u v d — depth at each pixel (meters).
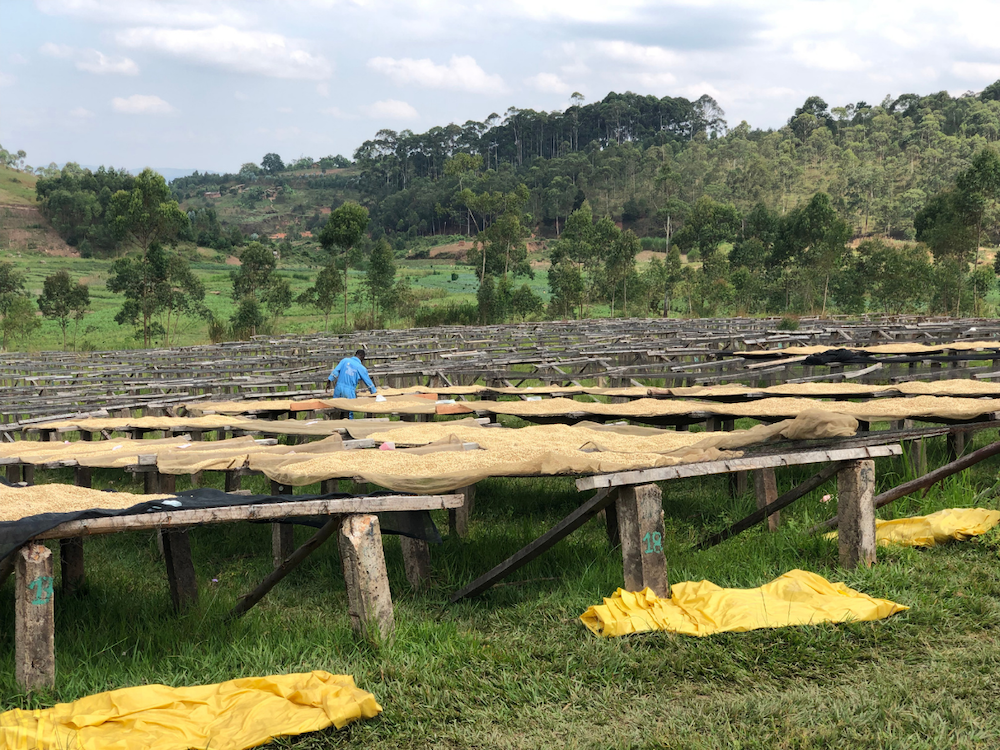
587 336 25.30
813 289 55.25
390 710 3.87
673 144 190.00
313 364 21.45
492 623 5.10
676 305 61.44
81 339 52.50
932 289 48.84
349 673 4.27
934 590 5.13
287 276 105.69
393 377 16.70
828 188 143.12
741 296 58.84
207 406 10.96
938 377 11.12
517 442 6.67
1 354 32.00
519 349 22.41
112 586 6.21
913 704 3.77
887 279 50.16
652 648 4.43
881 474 7.96
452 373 14.72
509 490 8.80
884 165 154.62
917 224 58.84
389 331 34.91
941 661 4.20
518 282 95.25
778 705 3.79
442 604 5.59
